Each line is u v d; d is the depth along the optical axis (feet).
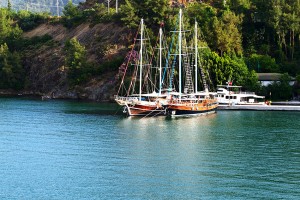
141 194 216.33
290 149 295.07
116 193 217.77
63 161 267.39
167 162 264.93
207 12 649.61
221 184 229.04
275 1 613.93
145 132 351.05
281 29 606.14
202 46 554.87
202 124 388.37
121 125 382.42
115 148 297.53
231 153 285.23
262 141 317.83
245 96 501.97
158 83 554.87
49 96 653.30
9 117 430.61
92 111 476.95
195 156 277.64
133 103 434.71
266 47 609.83
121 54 647.97
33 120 411.75
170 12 650.02
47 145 307.37
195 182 231.09
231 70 534.37
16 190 222.07
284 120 406.62
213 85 535.19
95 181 233.14
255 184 228.22
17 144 311.06
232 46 592.19
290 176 240.12
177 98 464.24
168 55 515.91
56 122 399.03
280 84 527.81
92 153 284.82
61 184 229.25
